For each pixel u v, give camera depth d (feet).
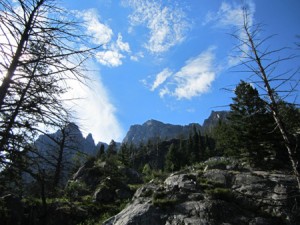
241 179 62.49
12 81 18.42
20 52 18.88
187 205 55.77
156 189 65.21
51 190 21.80
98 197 91.45
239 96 75.31
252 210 53.83
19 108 18.86
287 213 50.34
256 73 25.23
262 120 67.00
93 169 112.57
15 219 54.60
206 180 64.39
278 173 63.31
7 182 23.39
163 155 334.65
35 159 19.07
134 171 130.41
